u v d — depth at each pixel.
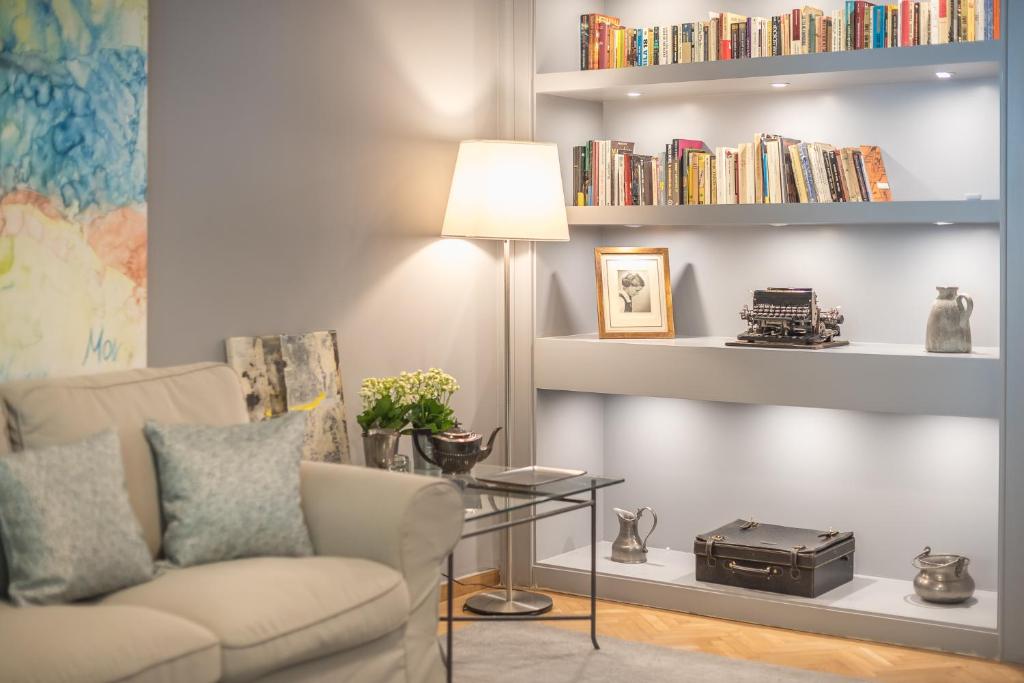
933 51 3.75
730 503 4.63
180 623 2.45
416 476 3.08
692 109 4.66
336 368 3.94
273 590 2.68
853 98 4.30
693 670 3.56
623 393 4.33
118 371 3.13
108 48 3.22
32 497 2.56
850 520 4.37
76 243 3.16
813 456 4.44
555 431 4.65
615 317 4.50
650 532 4.57
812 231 4.41
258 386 3.66
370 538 2.99
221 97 3.58
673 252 4.71
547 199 4.14
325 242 3.94
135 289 3.31
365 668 2.88
